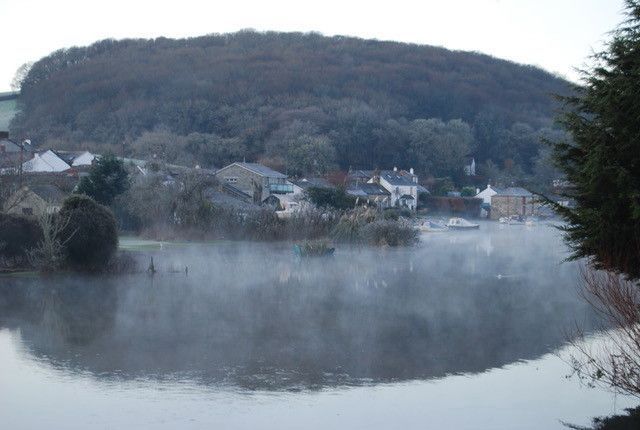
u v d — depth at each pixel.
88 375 15.55
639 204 10.22
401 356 17.48
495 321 22.34
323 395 14.16
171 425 12.33
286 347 18.45
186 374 15.71
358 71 158.88
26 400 13.70
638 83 10.54
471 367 16.42
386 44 187.12
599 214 10.77
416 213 100.19
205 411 13.08
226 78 149.12
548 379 15.23
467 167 133.38
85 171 83.31
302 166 109.06
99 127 130.88
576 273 37.12
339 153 122.19
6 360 16.88
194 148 111.69
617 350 16.27
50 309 24.12
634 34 11.04
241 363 16.69
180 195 56.19
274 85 146.62
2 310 23.83
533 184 116.44
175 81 146.88
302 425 12.35
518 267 40.47
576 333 19.98
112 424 12.34
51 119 137.50
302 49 176.25
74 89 145.00
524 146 140.50
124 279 32.28
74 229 33.41
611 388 14.36
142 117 132.38
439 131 130.50
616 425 12.17
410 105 149.25
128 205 55.97
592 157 10.79
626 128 10.52
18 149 93.12
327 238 56.88
